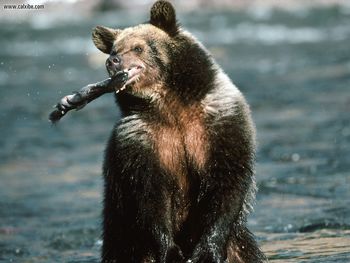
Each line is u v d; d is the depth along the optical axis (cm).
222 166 1250
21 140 2938
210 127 1262
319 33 5681
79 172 2423
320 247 1455
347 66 4103
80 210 1989
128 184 1262
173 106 1278
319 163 2286
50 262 1541
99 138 2922
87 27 6569
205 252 1230
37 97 3872
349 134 2630
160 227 1248
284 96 3422
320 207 1822
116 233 1303
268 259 1384
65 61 5138
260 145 2570
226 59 4775
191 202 1300
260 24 6253
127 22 6675
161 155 1279
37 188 2247
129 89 1286
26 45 5916
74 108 1280
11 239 1752
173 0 7175
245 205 1302
